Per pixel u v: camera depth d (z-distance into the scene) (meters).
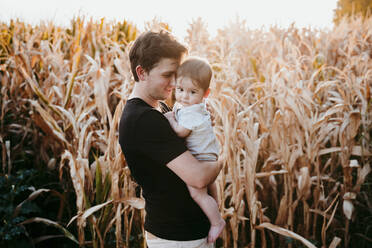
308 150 2.70
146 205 1.67
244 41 5.71
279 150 2.82
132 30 5.40
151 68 1.54
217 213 1.62
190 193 1.60
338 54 5.18
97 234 2.55
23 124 3.87
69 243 2.99
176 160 1.47
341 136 2.73
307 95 2.75
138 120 1.49
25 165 3.74
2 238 2.62
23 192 3.29
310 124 2.68
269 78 3.26
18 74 3.76
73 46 4.42
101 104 2.50
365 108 3.05
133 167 1.59
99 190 2.37
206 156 1.66
